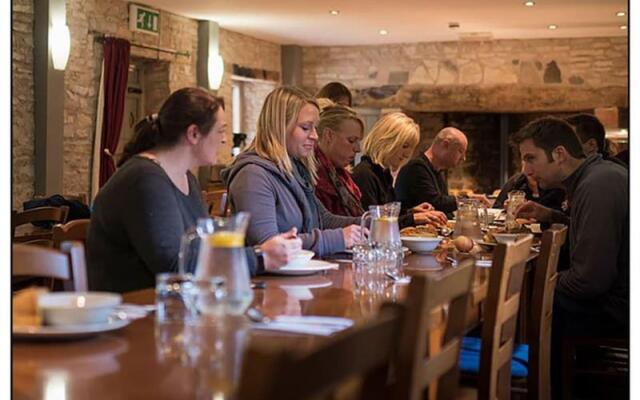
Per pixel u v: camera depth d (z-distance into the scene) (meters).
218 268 1.87
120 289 2.71
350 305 2.34
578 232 3.68
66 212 5.06
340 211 4.39
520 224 4.77
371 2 9.45
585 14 10.18
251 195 3.27
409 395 1.57
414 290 1.58
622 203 3.63
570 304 3.74
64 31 8.23
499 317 2.45
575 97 12.16
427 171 5.82
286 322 2.06
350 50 13.18
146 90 10.43
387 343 1.43
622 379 4.16
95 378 1.60
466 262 1.92
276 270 2.86
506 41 12.42
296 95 3.49
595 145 5.09
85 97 8.90
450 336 1.94
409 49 12.88
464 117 13.27
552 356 3.91
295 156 3.54
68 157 8.70
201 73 10.96
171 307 2.06
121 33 9.40
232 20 10.89
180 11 10.21
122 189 2.69
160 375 1.62
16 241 4.86
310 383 1.20
